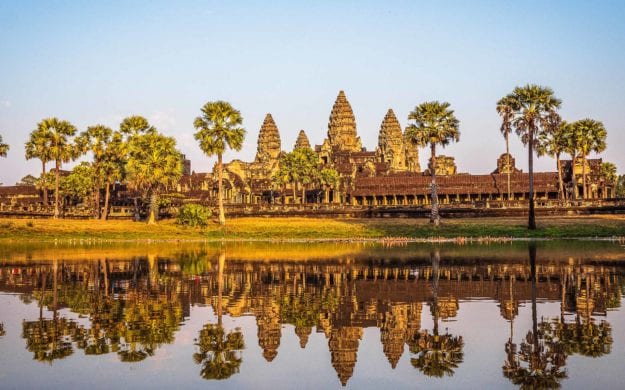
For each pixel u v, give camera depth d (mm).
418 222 99875
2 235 91500
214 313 30328
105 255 63906
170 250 71250
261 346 24062
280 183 158625
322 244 79188
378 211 110188
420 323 27688
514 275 42719
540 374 20109
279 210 117562
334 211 113250
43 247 77438
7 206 128625
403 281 40656
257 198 177500
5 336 25547
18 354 22859
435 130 98312
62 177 158375
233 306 32125
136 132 114188
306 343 24406
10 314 30203
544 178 143625
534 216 94250
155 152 104812
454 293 35469
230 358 22469
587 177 142625
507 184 143375
